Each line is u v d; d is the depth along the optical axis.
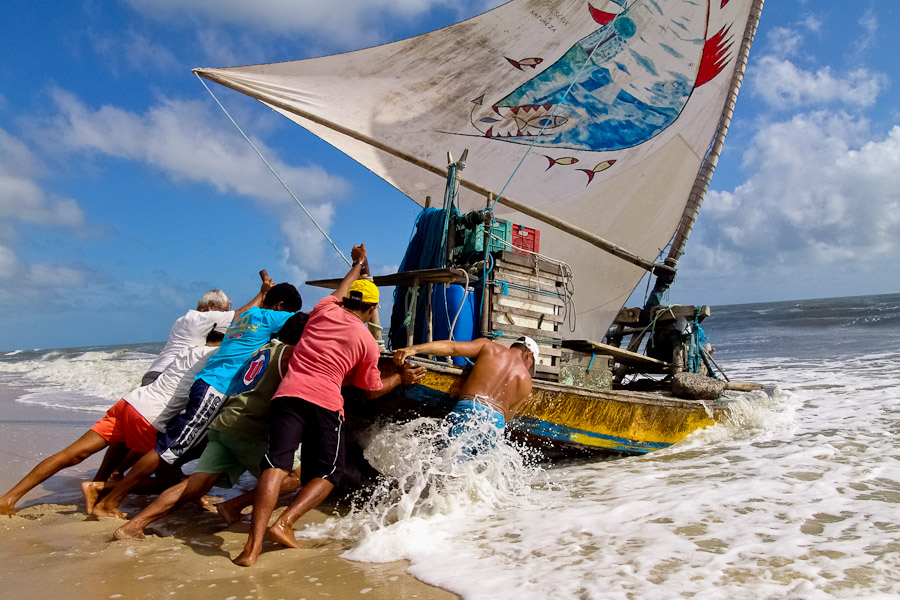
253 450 3.64
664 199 8.55
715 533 3.07
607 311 8.35
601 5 7.50
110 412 3.97
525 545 3.01
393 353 3.97
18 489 3.76
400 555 2.98
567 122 7.88
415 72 6.71
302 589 2.57
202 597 2.49
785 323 26.08
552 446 5.05
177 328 4.52
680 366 7.16
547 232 7.98
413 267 5.57
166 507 3.45
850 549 2.78
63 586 2.62
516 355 4.30
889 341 16.05
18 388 13.59
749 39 8.69
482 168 7.61
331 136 6.64
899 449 4.94
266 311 4.00
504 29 6.96
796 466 4.54
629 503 3.71
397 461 4.13
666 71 8.23
